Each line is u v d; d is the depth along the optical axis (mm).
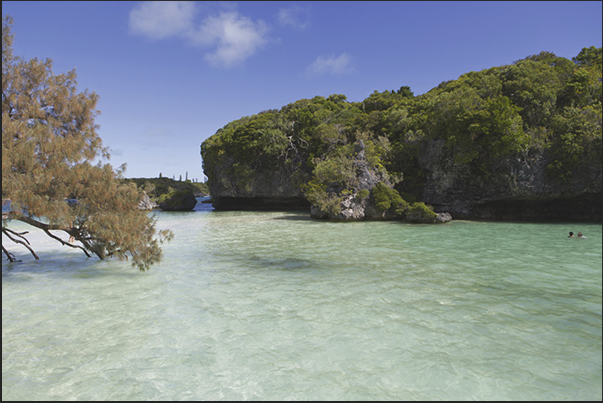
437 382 5758
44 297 10195
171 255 16562
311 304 9516
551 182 29766
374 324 8117
